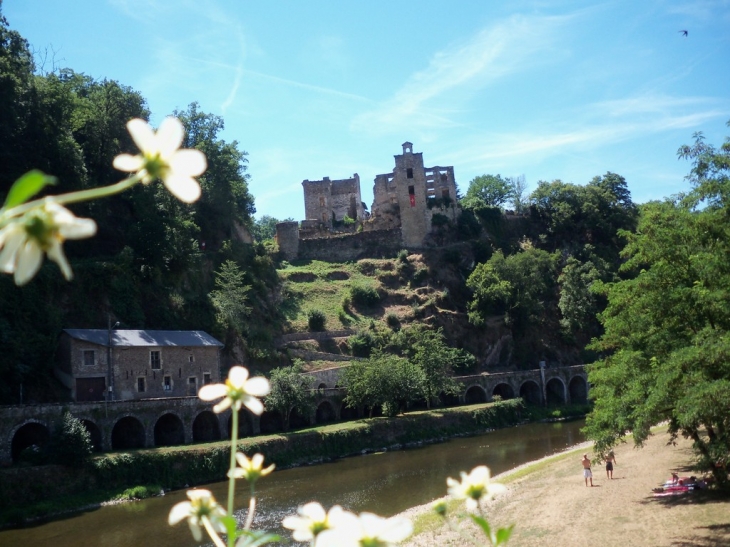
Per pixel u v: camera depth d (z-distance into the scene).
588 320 123.75
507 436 78.50
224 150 112.94
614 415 35.03
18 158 74.56
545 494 42.75
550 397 106.81
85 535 40.62
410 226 135.62
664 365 31.59
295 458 64.38
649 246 36.97
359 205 149.25
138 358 69.31
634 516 34.34
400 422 77.31
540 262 128.12
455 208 140.75
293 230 133.62
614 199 155.12
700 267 33.38
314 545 4.62
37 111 76.62
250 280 103.44
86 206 84.56
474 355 114.00
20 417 52.66
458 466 59.41
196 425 70.38
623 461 51.75
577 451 60.91
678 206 39.41
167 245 85.06
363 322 110.94
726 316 33.25
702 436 57.06
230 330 87.50
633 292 37.72
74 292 73.94
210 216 109.75
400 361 84.12
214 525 5.64
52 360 65.19
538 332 121.12
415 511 42.47
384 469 59.81
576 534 32.59
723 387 27.95
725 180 37.31
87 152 90.31
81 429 51.66
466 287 126.50
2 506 45.25
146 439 61.19
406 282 124.44
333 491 50.91
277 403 71.12
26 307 66.56
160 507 47.59
